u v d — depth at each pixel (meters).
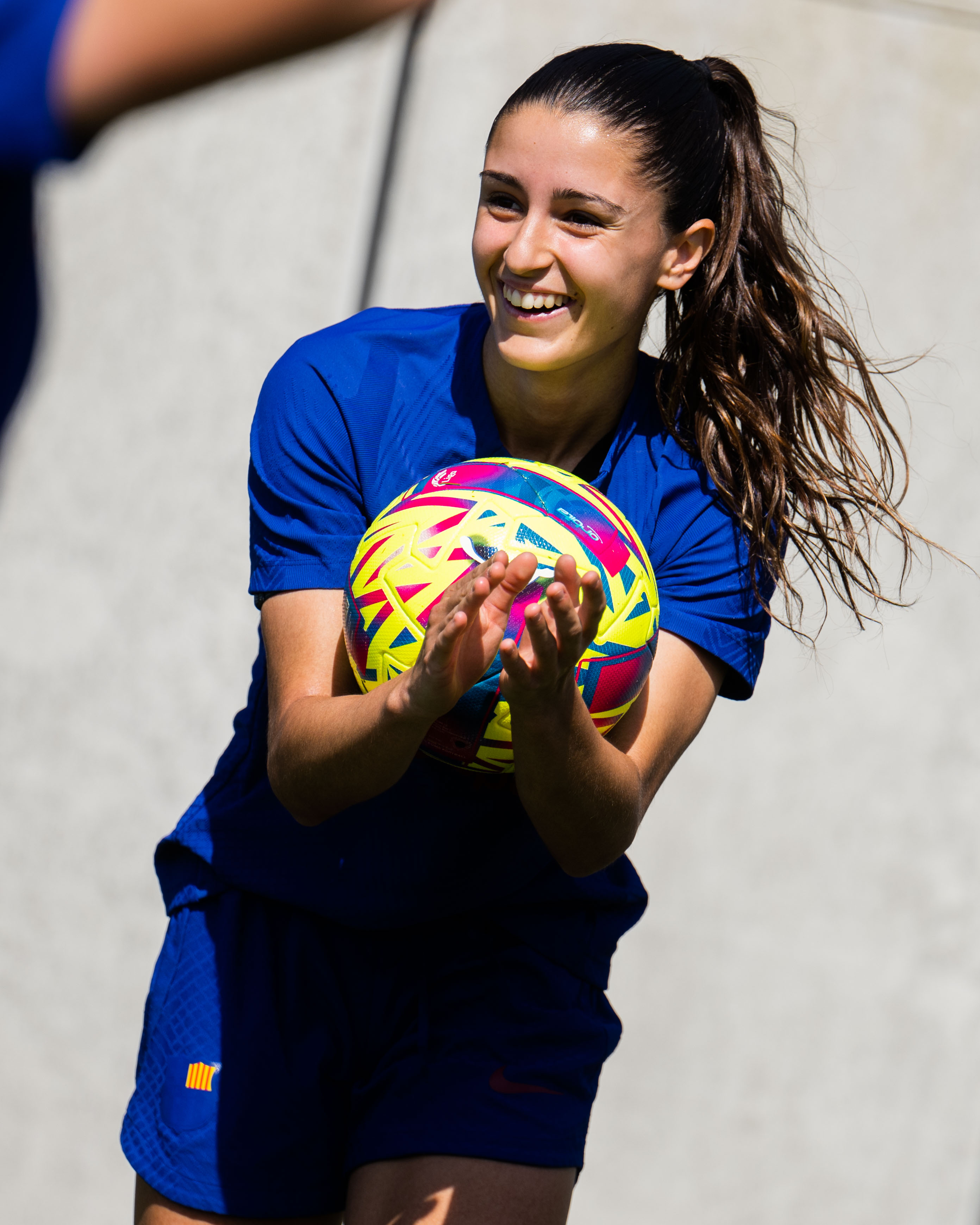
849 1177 12.16
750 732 12.12
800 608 6.35
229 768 6.37
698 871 12.12
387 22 2.26
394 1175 5.74
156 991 6.31
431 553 5.12
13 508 12.19
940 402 11.93
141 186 12.13
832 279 11.88
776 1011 12.14
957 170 11.96
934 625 12.02
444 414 5.88
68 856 12.17
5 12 2.20
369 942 6.12
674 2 11.83
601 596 4.50
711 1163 12.16
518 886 6.01
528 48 11.90
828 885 12.13
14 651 12.19
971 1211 12.16
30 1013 12.21
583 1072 6.11
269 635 5.75
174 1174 5.92
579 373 5.70
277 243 12.08
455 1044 5.98
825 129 11.89
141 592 12.16
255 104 12.07
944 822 12.09
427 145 11.95
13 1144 12.19
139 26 2.20
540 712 4.76
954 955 12.16
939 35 11.92
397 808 5.85
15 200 2.49
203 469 12.15
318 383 5.82
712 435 6.14
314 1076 6.02
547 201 5.35
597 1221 12.16
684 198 5.66
